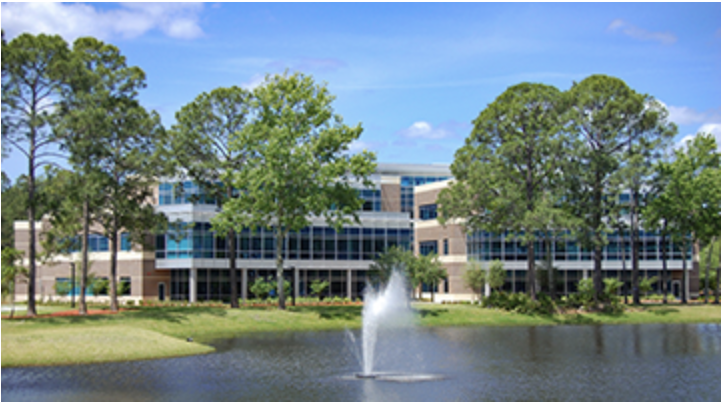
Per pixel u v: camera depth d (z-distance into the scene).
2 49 45.72
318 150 56.94
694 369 33.88
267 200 55.47
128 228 56.66
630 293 88.12
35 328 43.69
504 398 27.06
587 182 61.69
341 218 58.28
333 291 84.25
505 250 83.81
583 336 48.19
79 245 68.62
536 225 57.41
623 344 43.47
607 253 86.75
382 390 28.42
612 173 61.44
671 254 89.38
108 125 49.56
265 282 81.38
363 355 38.00
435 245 90.19
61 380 29.69
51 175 48.84
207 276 80.31
